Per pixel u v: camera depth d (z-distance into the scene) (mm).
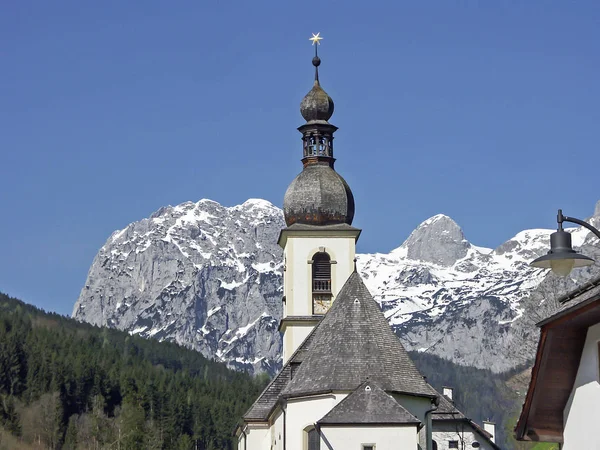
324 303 141250
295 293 141125
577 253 43812
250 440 126250
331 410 99062
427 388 105438
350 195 146750
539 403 49000
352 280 111312
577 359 47531
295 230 142625
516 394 146250
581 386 47312
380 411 98125
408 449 97125
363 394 99625
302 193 145250
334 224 144875
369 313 108500
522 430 49719
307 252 142250
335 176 147375
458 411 138000
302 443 104625
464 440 137875
